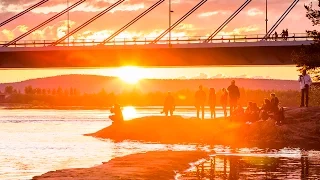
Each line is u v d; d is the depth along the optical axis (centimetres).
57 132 8538
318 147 5362
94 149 5559
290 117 6456
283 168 3678
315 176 3306
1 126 10612
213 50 16050
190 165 3819
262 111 6456
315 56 8569
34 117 16225
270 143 5797
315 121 6238
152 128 6969
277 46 15262
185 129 6762
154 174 3266
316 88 9306
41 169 3962
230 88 6738
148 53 16638
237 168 3691
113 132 7212
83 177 3041
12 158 4738
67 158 4725
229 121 6769
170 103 7394
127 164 3662
